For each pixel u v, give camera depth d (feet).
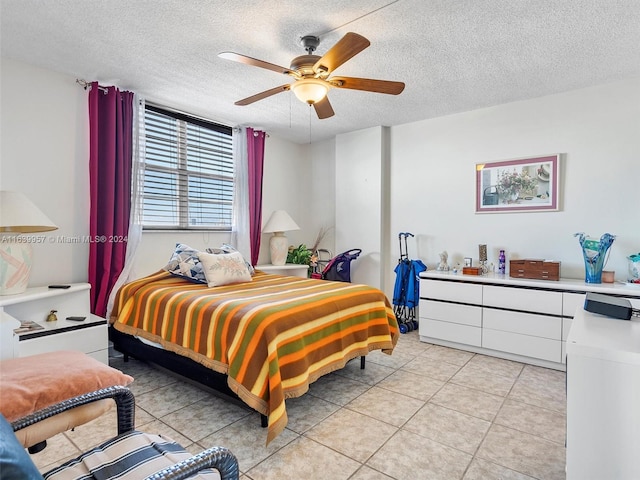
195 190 13.03
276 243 14.93
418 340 12.57
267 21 7.24
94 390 4.37
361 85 7.57
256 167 14.70
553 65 9.12
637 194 9.93
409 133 14.17
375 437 6.57
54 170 9.54
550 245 11.23
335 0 6.53
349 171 15.49
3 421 2.70
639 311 4.92
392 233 14.78
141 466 3.39
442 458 5.96
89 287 9.34
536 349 10.05
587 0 6.50
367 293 9.23
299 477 5.49
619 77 9.86
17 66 8.92
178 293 8.68
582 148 10.68
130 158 10.70
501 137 12.05
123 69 9.42
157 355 8.64
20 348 7.40
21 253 8.09
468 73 9.59
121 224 10.44
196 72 9.59
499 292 10.66
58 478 3.22
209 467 3.08
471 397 8.18
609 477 3.54
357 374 9.53
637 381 3.40
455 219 13.12
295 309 7.25
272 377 6.16
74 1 6.61
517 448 6.23
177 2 6.63
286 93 10.94
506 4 6.64
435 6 6.71
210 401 7.94
